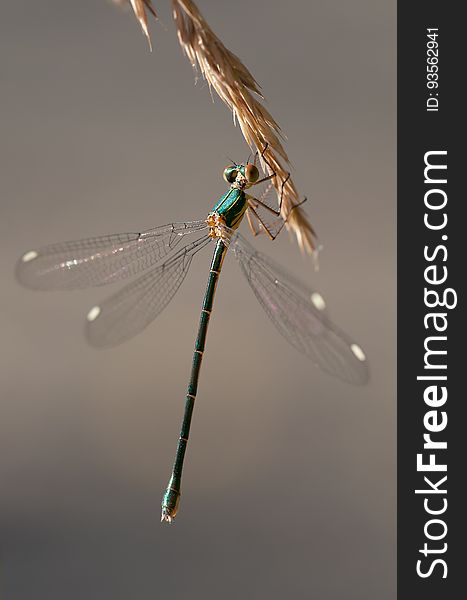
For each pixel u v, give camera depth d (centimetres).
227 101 27
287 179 28
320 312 29
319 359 29
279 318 29
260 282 29
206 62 27
